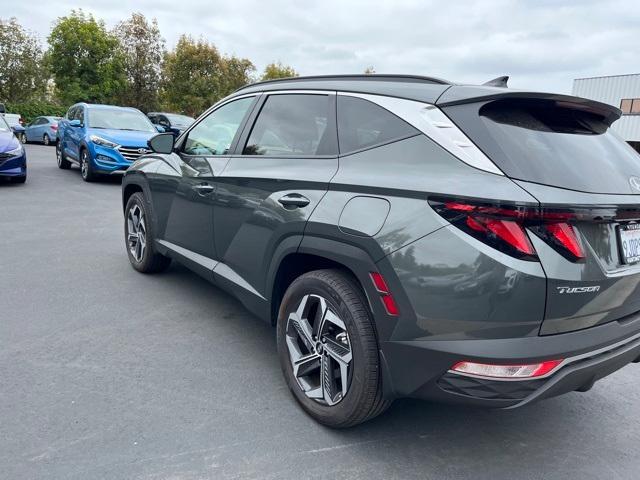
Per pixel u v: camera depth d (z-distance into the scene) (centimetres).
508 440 278
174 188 426
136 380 311
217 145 387
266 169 317
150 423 268
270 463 243
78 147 1177
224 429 267
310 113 309
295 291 281
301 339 287
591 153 241
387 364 236
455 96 240
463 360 211
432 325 217
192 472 233
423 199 222
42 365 322
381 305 233
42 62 3791
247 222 324
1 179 1146
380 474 242
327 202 262
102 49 3359
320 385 275
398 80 281
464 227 209
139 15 3638
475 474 247
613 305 228
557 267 203
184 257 414
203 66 3641
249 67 4125
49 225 716
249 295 328
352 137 275
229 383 315
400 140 249
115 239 656
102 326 386
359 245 240
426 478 242
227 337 379
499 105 237
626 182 238
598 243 218
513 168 212
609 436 287
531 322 204
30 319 391
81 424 263
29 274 497
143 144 1138
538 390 213
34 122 2447
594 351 223
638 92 3447
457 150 225
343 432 272
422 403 311
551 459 263
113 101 3550
